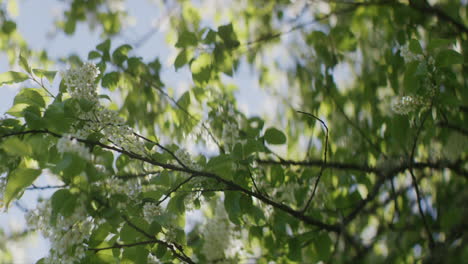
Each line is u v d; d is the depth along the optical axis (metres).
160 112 3.15
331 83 3.23
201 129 2.86
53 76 2.10
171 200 2.03
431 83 2.05
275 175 2.46
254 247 2.59
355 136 3.04
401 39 2.91
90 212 1.74
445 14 2.84
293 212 2.21
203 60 2.89
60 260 1.78
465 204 1.82
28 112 1.83
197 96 3.03
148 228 1.94
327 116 3.19
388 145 2.78
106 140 2.02
